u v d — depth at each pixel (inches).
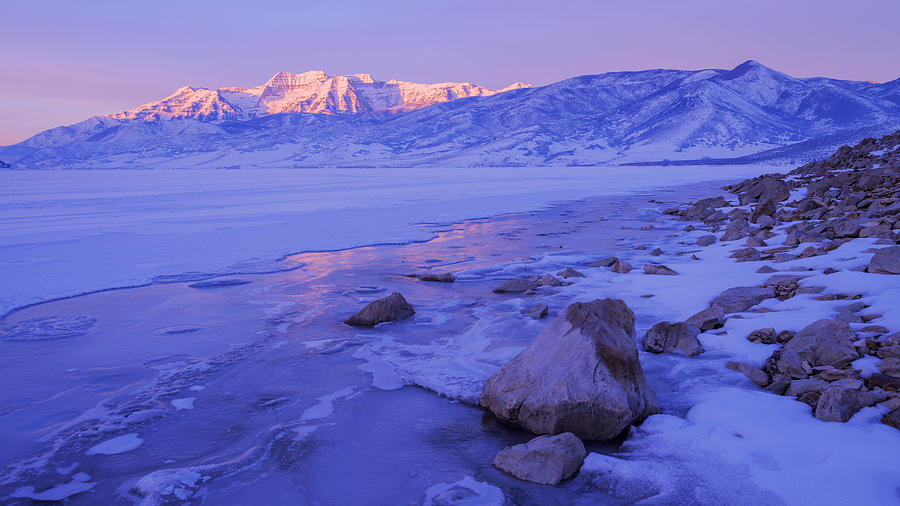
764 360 222.2
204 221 895.7
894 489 130.1
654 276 404.8
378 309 321.1
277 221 894.4
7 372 247.3
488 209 1122.7
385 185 2297.0
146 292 405.7
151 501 144.6
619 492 144.3
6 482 158.6
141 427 193.5
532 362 195.3
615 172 4352.9
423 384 227.8
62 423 197.2
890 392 173.9
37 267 498.3
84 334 304.5
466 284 427.2
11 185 2659.9
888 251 311.3
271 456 171.2
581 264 494.9
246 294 398.6
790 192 901.8
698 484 142.0
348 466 164.9
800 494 132.6
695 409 185.3
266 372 245.8
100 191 2005.4
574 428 176.4
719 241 567.2
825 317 251.6
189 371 247.9
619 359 184.4
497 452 172.1
